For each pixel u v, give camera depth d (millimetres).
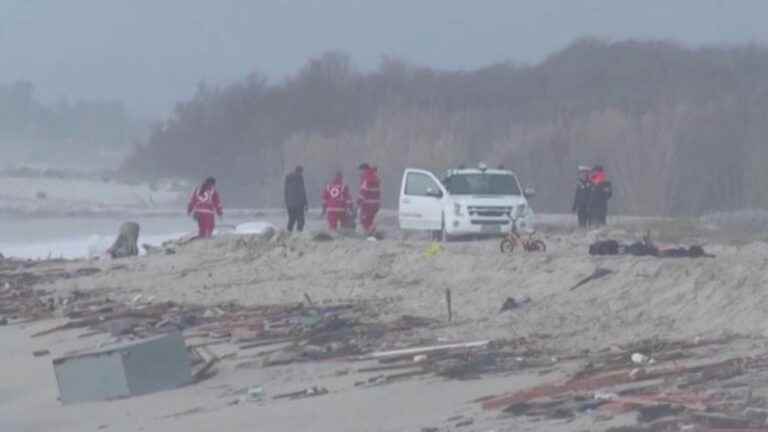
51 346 91250
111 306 106688
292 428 58312
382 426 56094
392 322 86938
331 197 144875
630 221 174000
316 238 128750
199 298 107750
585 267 89562
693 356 64438
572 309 82938
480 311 87562
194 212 141000
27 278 128750
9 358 87875
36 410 71562
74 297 113812
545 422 51688
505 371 66438
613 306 81375
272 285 109188
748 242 122500
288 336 84875
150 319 97625
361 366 72625
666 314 77375
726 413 49000
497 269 96875
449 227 135125
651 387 55938
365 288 102125
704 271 81438
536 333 77812
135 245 145750
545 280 90312
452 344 76188
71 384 72938
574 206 163500
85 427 65812
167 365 73750
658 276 83625
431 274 102062
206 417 63719
